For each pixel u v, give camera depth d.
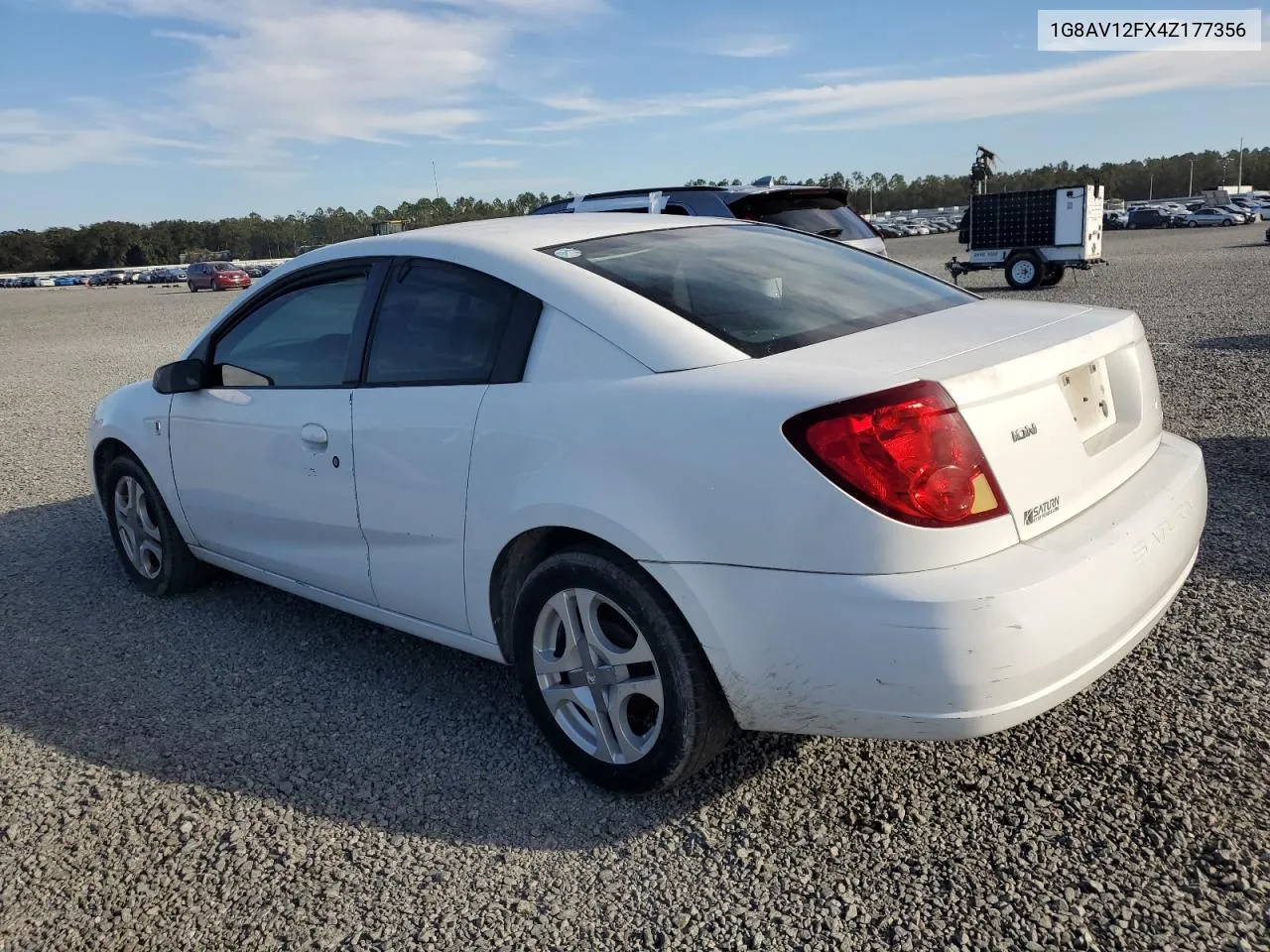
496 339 2.86
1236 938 2.05
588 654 2.68
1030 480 2.28
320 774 2.93
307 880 2.46
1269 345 9.07
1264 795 2.48
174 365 3.79
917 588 2.10
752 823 2.56
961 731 2.15
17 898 2.45
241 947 2.25
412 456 2.99
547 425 2.63
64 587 4.61
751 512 2.24
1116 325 2.69
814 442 2.17
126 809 2.80
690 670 2.45
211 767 2.99
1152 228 55.97
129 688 3.54
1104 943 2.07
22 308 40.06
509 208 71.44
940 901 2.23
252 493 3.68
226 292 44.16
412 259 3.19
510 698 3.34
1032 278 18.98
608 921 2.25
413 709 3.30
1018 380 2.29
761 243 3.40
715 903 2.29
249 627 4.05
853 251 3.58
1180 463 2.81
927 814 2.54
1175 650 3.24
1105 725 2.85
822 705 2.26
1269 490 4.78
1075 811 2.49
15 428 9.06
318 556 3.51
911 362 2.29
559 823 2.63
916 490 2.12
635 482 2.43
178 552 4.30
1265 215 56.75
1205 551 4.04
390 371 3.15
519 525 2.70
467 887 2.40
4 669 3.74
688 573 2.35
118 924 2.34
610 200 9.81
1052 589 2.14
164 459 4.09
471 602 2.98
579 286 2.75
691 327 2.58
